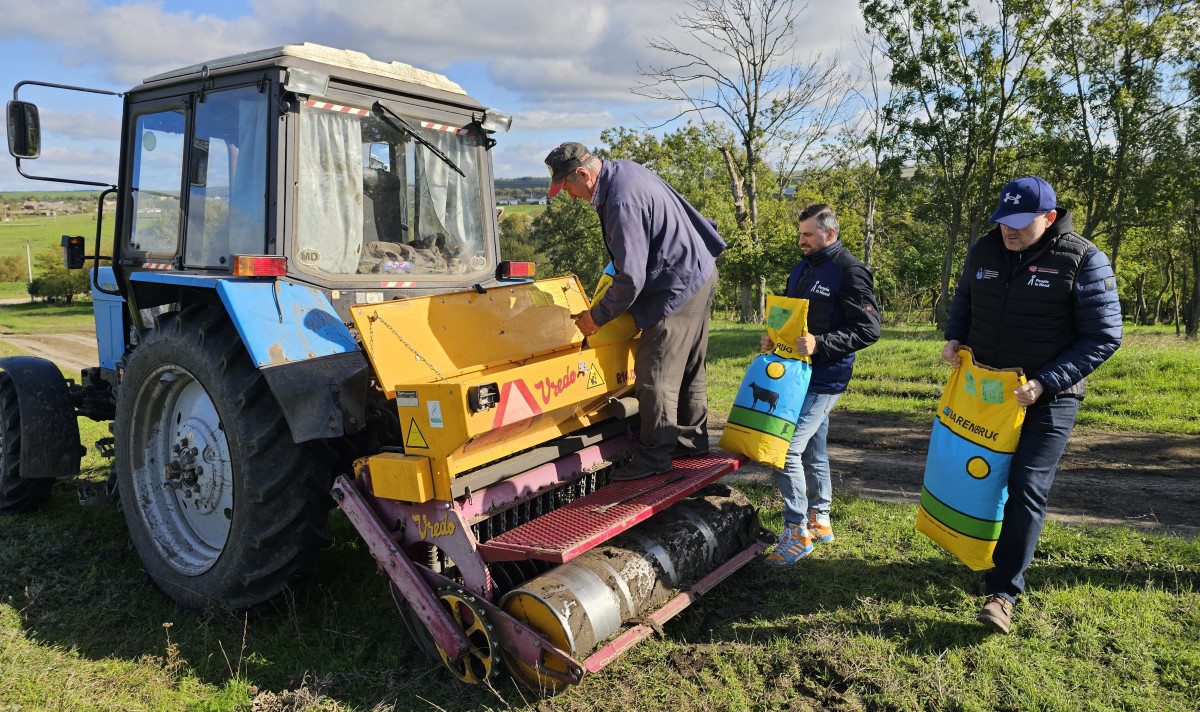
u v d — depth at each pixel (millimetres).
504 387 2717
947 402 3238
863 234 36094
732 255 26781
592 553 2947
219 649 3102
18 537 4320
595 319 3086
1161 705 2488
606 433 3564
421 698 2727
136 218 4129
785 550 3750
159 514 3668
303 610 3383
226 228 3498
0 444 4633
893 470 5754
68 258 4254
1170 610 3086
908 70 26828
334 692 2793
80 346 20156
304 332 3074
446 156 3998
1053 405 2979
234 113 3430
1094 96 25359
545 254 46156
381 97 3643
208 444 3457
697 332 3320
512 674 2684
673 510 3406
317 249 3373
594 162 3045
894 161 28266
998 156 27438
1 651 3031
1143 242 32844
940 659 2834
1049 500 4875
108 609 3447
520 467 3029
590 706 2656
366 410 3162
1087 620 3035
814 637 3033
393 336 2961
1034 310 2953
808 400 3689
